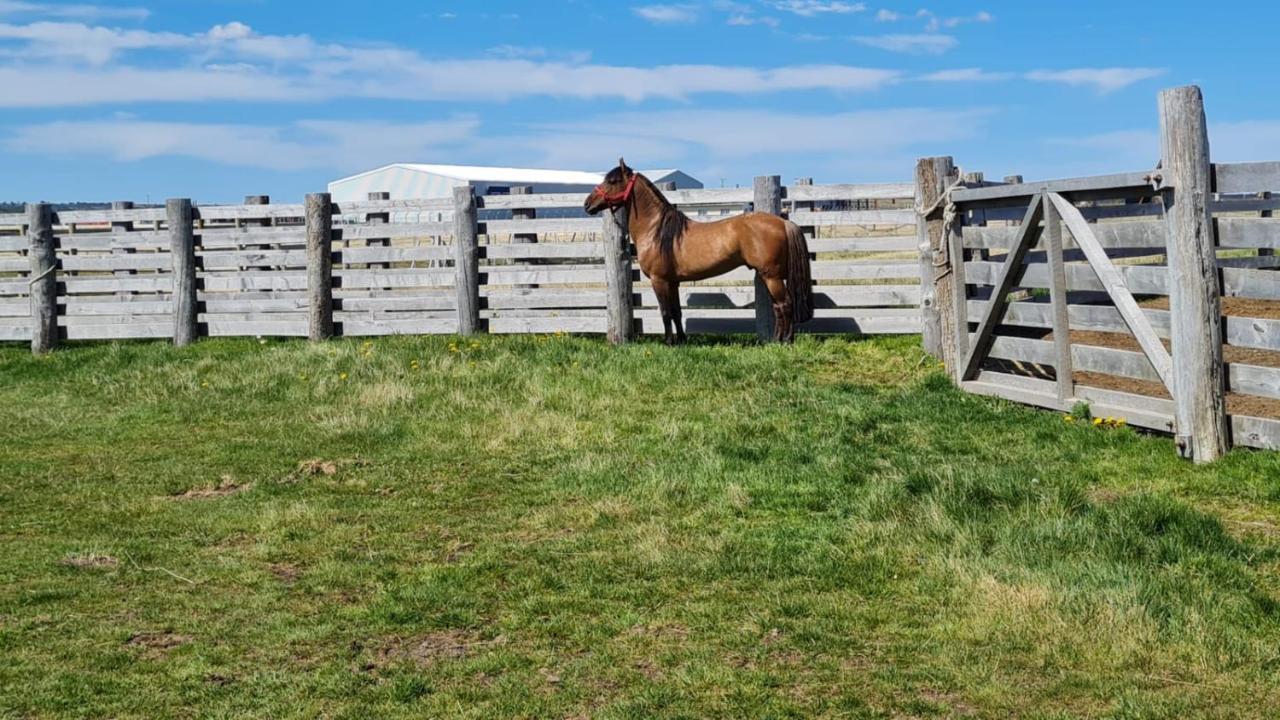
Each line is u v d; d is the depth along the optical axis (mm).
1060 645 5227
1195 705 4613
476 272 15836
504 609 6082
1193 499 7461
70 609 6207
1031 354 10742
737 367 12820
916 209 12688
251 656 5500
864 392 11688
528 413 11406
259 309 16859
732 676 5051
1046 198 9922
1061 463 8602
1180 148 8172
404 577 6680
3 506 8664
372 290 17438
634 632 5684
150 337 17375
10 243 17672
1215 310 8211
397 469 9633
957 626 5539
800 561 6621
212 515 8258
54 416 12484
